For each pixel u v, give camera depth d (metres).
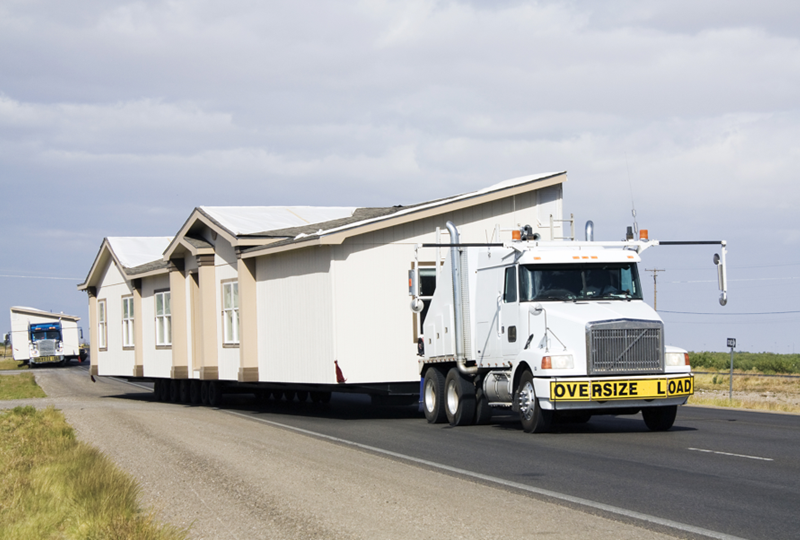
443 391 18.19
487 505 8.59
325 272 21.19
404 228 21.75
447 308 18.00
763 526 7.44
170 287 30.81
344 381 20.78
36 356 81.06
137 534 7.72
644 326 14.38
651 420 15.55
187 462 12.29
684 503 8.49
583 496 8.98
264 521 8.27
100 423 18.72
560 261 15.47
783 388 37.56
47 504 9.58
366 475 10.62
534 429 14.99
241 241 24.41
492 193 22.66
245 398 34.16
